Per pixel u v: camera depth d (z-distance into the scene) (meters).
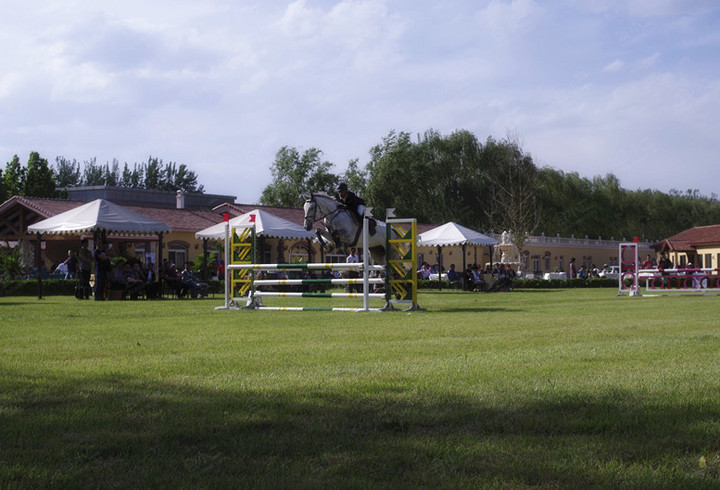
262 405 3.65
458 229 30.75
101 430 3.09
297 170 60.72
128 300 19.12
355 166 61.38
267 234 23.94
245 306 14.48
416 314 11.91
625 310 13.11
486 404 3.67
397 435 3.03
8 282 23.02
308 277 25.45
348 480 2.41
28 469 2.52
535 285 35.34
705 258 51.09
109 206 21.38
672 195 73.50
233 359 5.59
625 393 4.00
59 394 3.97
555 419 3.31
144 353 6.07
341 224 13.29
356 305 16.53
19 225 33.44
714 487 2.36
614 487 2.36
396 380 4.46
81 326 9.11
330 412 3.48
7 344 6.78
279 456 2.72
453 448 2.80
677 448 2.83
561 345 6.69
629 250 65.88
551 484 2.38
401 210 56.97
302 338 7.45
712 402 3.73
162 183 118.19
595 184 67.50
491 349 6.39
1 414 3.42
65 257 33.69
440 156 57.34
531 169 56.53
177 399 3.82
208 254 26.97
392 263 13.26
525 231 53.06
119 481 2.41
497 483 2.38
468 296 22.09
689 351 6.13
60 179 114.88
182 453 2.77
